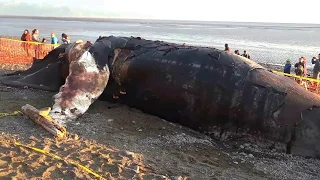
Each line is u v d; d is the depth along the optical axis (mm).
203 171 5711
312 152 6344
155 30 77188
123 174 5105
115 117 7875
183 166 5789
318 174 5926
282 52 32281
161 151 6375
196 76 7340
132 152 5957
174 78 7555
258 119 6707
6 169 4902
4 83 10086
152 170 5402
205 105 7215
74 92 7824
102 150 5906
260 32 77812
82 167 5137
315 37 59625
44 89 9750
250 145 6863
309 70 21891
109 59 8508
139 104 8219
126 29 79812
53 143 5984
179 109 7566
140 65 8023
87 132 6848
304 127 6367
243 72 7121
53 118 7227
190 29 88750
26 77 10148
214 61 7398
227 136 7086
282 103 6605
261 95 6781
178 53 7816
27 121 7004
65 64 9406
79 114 7641
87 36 47031
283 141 6535
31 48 15578
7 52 15109
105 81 8250
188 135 7262
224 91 7039
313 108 6457
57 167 5086
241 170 5965
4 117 7227
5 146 5645
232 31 80938
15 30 58156
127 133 7074
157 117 8055
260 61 25328
